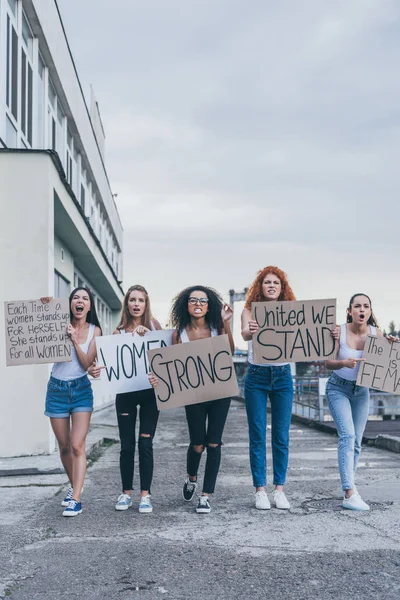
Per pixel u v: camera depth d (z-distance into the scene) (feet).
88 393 20.75
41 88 47.67
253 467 20.99
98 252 64.85
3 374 32.30
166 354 20.45
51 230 34.30
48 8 45.83
